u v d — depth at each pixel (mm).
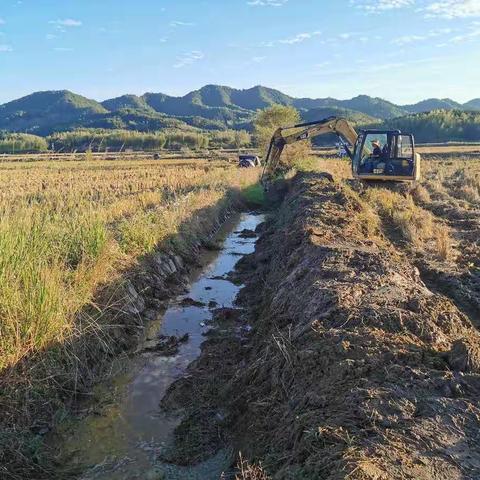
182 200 19234
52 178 27688
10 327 6617
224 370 7629
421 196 21609
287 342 6430
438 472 3805
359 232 12578
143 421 6637
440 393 4824
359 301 6977
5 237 7602
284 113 42156
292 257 10359
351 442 4121
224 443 5922
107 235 10789
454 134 105750
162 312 10625
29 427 6086
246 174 35438
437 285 10414
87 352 7719
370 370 5191
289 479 4008
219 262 15227
